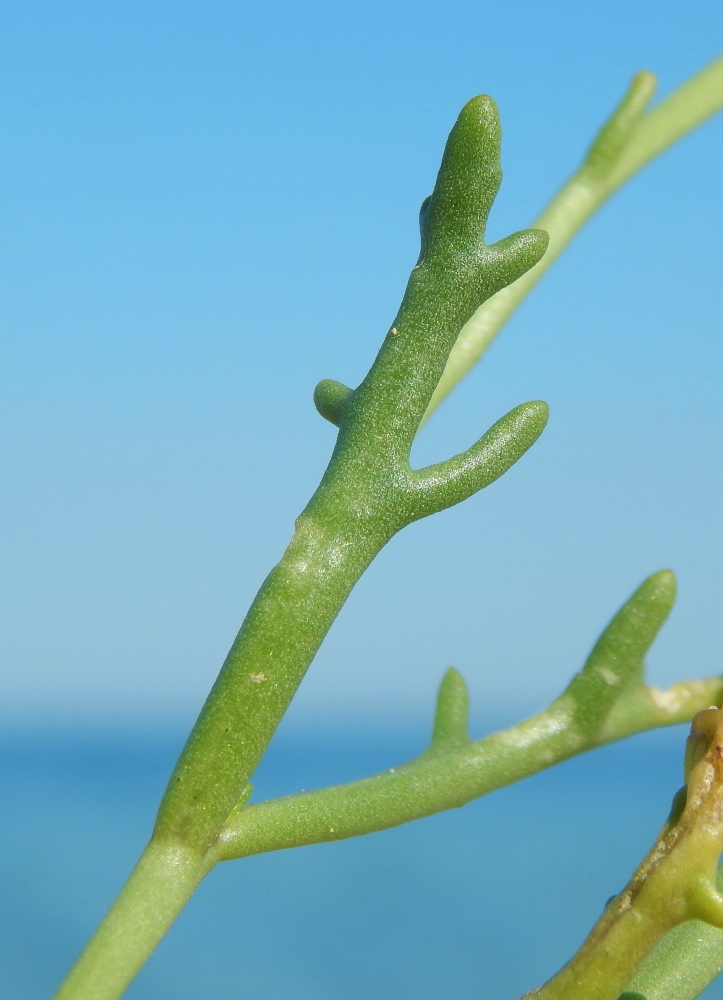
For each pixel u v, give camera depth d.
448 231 0.11
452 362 0.13
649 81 0.13
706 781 0.11
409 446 0.11
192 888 0.11
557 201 0.13
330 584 0.11
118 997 0.10
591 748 0.12
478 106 0.11
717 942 0.11
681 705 0.12
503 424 0.11
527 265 0.11
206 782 0.11
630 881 0.11
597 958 0.11
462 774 0.11
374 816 0.11
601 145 0.13
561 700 0.12
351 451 0.11
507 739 0.12
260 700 0.11
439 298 0.11
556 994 0.11
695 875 0.11
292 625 0.11
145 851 0.11
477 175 0.11
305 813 0.11
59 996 0.10
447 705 0.12
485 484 0.11
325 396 0.11
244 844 0.11
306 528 0.11
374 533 0.11
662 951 0.11
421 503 0.11
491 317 0.13
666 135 0.13
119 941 0.10
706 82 0.13
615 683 0.12
